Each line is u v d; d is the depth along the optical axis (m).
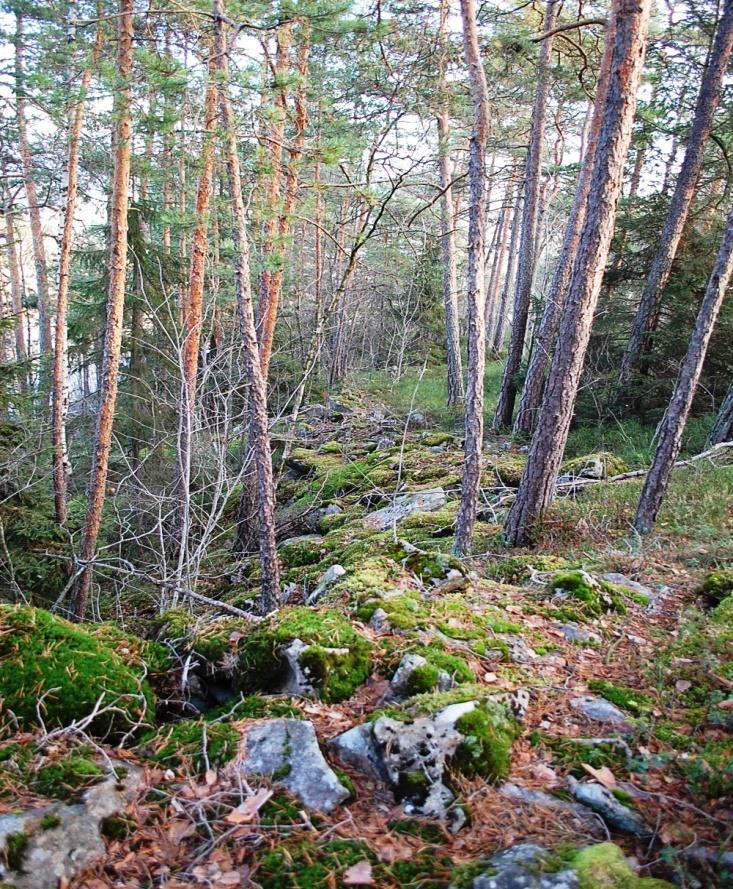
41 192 21.22
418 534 8.82
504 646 4.14
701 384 13.02
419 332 25.62
